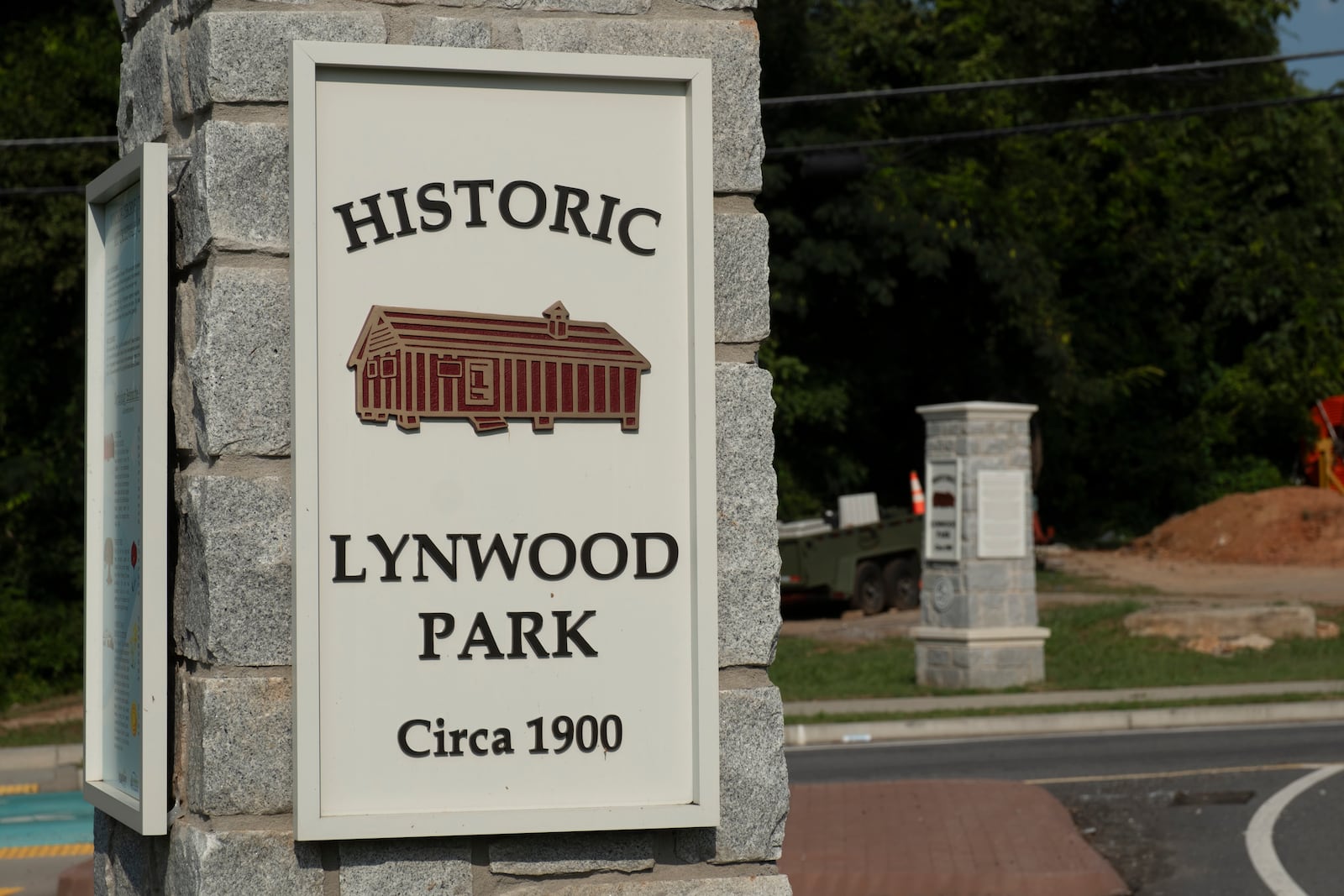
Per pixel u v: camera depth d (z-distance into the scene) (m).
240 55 4.05
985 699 16.78
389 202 4.05
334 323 4.00
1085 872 8.73
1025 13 37.69
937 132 35.50
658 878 4.20
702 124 4.18
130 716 4.37
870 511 26.75
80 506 21.31
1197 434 44.53
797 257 29.77
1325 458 41.41
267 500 3.99
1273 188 45.22
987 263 31.47
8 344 20.89
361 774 3.97
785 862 9.03
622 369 4.16
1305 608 21.81
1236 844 9.70
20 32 21.20
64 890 8.89
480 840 4.09
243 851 3.94
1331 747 13.55
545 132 4.15
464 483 4.05
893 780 12.38
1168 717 15.96
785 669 19.69
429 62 4.04
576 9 4.29
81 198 20.14
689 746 4.15
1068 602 26.62
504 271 4.11
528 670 4.07
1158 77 16.94
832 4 35.09
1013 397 33.94
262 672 3.97
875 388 34.03
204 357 3.99
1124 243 44.12
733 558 4.26
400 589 4.00
